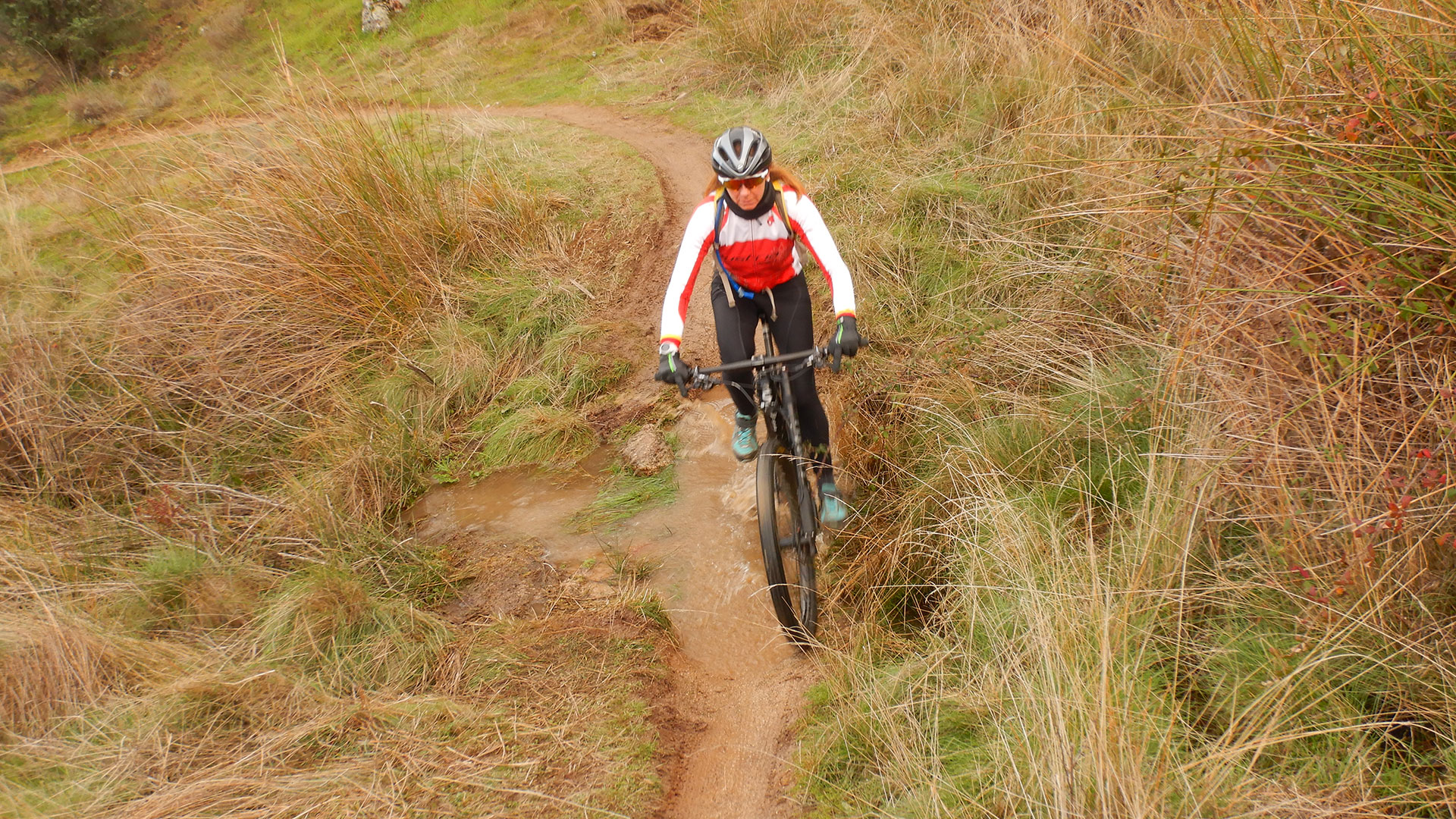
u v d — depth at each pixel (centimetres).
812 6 848
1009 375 404
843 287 310
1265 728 228
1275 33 328
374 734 300
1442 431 245
